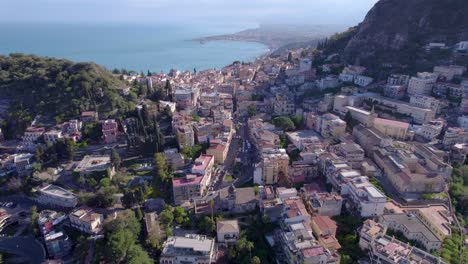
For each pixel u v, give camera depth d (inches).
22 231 7352.4
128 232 6245.1
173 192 7544.3
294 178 7677.2
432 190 6958.7
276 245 6048.2
